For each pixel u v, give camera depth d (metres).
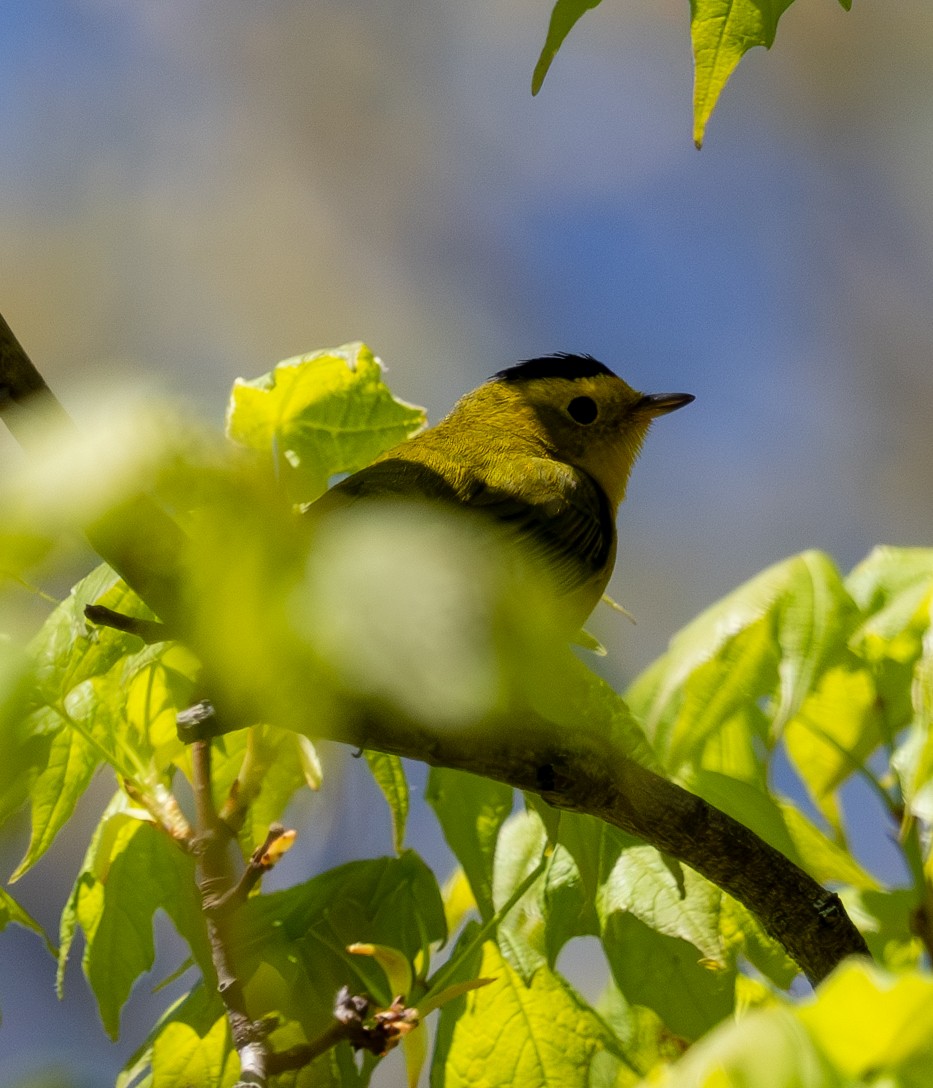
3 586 3.24
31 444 3.15
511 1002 7.29
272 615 3.26
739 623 7.73
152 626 5.38
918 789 7.24
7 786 3.82
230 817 7.02
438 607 3.21
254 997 7.00
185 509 3.30
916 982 3.47
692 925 6.95
